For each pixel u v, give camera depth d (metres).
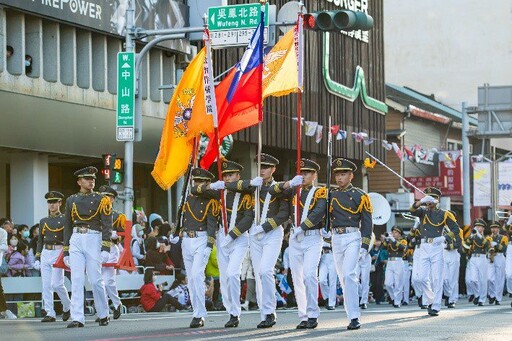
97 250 21.91
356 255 20.55
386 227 52.81
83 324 21.70
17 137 33.34
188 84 26.14
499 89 59.84
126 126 32.53
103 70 37.38
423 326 21.28
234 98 23.89
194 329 20.58
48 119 34.62
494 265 38.50
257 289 21.11
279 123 48.66
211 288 30.84
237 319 21.11
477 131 60.16
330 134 21.08
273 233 20.75
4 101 32.69
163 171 26.44
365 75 59.38
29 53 34.12
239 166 21.08
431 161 68.88
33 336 11.02
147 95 40.03
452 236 27.59
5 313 26.73
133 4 33.09
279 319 23.86
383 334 19.14
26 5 33.00
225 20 33.44
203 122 23.92
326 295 32.62
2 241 26.62
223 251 21.08
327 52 53.94
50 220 24.27
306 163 20.67
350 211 20.58
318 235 20.58
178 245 31.55
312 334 19.12
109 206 21.98
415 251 27.03
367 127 59.22
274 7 33.66
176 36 32.94
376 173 63.81
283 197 20.66
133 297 30.05
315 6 52.94
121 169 31.97
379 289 39.22
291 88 23.44
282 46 23.69
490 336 18.69
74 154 35.91
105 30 36.91
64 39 35.69
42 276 24.31
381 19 61.59
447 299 33.44
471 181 76.50
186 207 21.14
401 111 64.94
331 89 54.16
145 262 30.81
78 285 21.78
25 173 35.06
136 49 39.44
